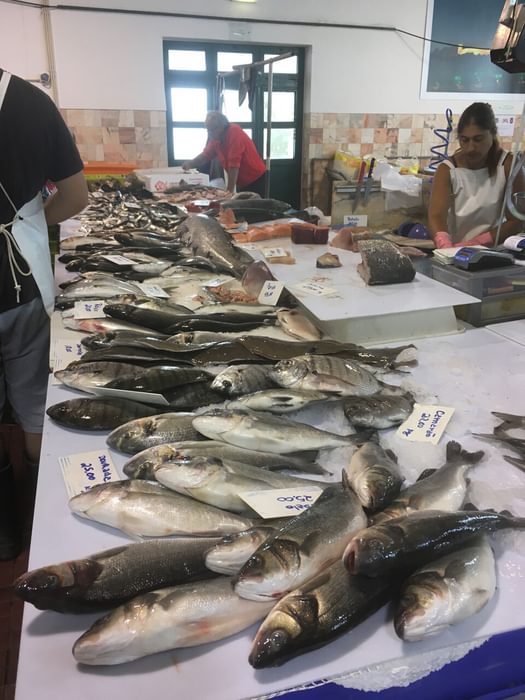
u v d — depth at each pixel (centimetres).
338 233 302
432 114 759
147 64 645
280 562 83
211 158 585
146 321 192
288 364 145
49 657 80
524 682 85
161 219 369
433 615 77
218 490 106
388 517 98
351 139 743
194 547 93
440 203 303
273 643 74
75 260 271
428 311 195
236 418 125
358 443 127
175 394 144
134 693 74
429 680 79
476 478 116
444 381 160
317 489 110
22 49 605
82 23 610
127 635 77
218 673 77
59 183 215
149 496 103
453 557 87
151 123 669
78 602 84
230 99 702
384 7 694
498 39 191
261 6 657
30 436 239
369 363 163
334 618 78
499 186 300
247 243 307
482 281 204
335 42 694
